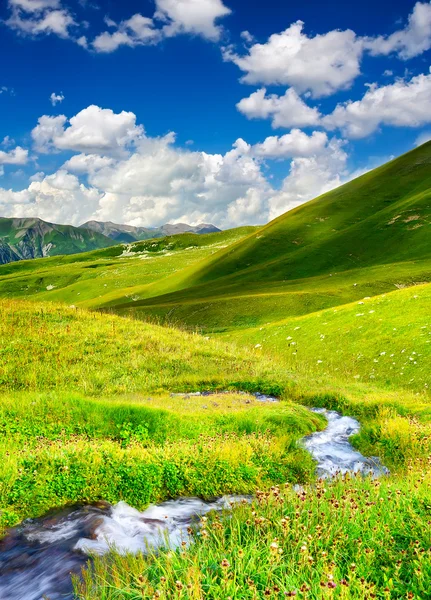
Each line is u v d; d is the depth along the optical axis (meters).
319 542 6.88
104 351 30.38
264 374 28.66
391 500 8.41
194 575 5.72
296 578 5.80
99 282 182.25
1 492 10.91
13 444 14.23
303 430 18.05
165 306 74.94
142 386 26.14
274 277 103.38
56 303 40.47
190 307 71.31
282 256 116.25
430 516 7.66
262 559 6.35
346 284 76.38
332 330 40.75
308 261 106.56
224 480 12.39
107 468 12.09
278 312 64.56
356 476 11.00
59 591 7.11
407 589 5.68
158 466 12.39
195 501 11.54
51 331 32.41
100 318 36.91
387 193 143.75
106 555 8.19
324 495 9.14
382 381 30.16
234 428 17.03
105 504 10.97
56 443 13.75
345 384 28.50
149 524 9.98
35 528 9.83
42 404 17.94
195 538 7.50
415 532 7.13
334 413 21.88
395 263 87.25
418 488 9.09
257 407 19.72
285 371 30.03
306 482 13.09
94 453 12.70
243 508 8.97
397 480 11.09
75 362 28.48
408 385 28.42
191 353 32.03
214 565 6.25
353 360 34.44
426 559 6.21
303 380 27.81
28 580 7.68
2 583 7.72
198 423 17.16
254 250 126.75
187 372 28.73
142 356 30.16
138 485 11.61
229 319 64.56
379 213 124.38
